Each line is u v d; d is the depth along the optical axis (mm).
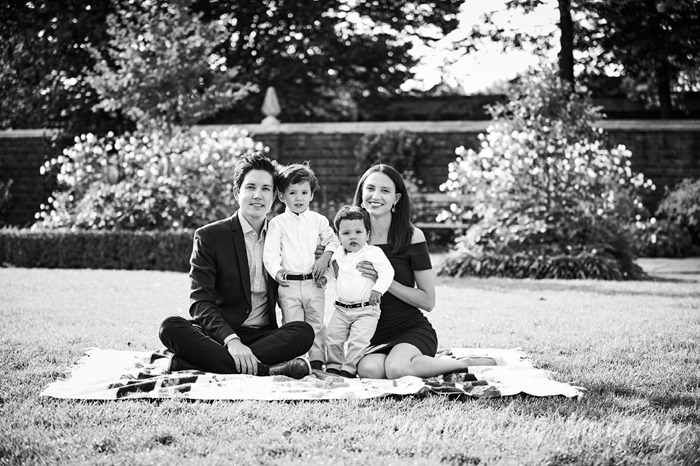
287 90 24594
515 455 3135
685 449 3262
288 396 3936
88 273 10625
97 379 4258
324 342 4988
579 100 13906
